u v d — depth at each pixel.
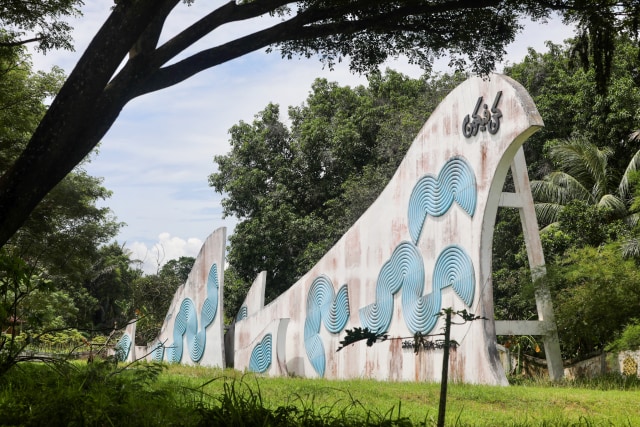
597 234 23.59
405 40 10.80
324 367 22.72
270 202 36.88
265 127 39.25
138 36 8.13
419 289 19.22
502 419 9.62
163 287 41.66
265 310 26.31
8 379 6.59
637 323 18.59
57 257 27.38
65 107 8.06
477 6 9.73
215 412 5.53
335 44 10.90
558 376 18.36
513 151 17.14
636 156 25.34
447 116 19.16
